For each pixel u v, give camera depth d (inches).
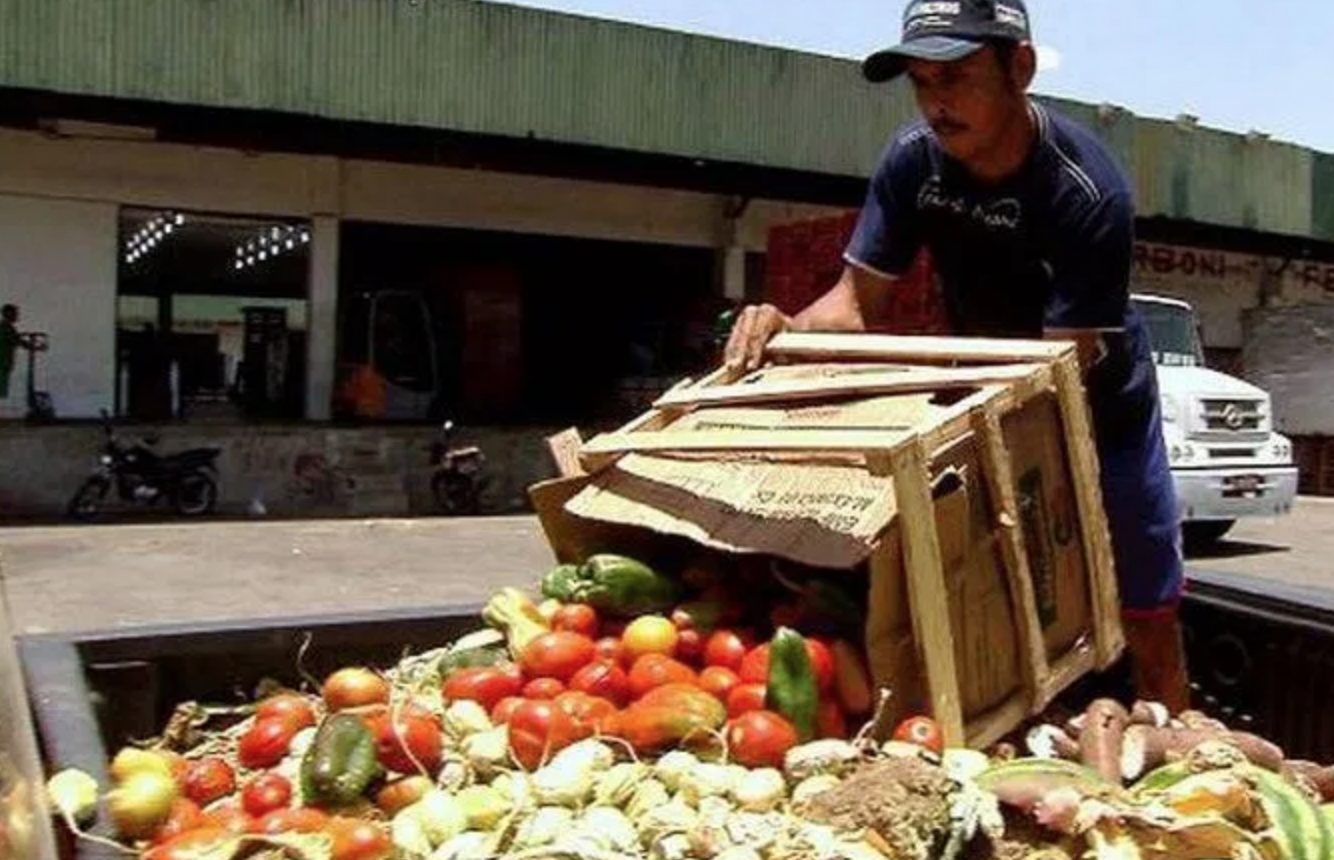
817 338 129.4
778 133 672.4
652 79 640.4
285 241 671.8
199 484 609.9
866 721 104.3
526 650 111.7
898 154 136.0
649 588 118.4
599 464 127.6
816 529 102.8
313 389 671.1
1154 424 134.3
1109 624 114.0
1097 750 98.7
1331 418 841.5
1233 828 85.4
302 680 127.0
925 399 108.2
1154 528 131.1
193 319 661.3
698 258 781.9
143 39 546.3
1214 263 942.4
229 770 103.0
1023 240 126.6
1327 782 103.6
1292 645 134.5
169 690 121.6
